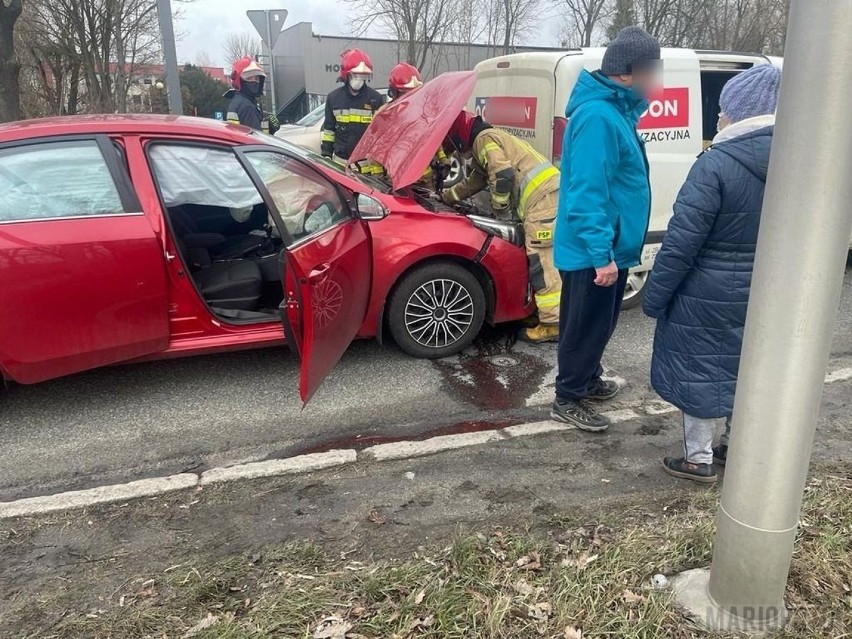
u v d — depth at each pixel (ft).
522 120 16.75
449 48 56.13
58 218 10.97
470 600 7.17
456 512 9.11
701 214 8.13
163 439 11.46
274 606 7.19
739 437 6.27
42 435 11.63
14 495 9.93
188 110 92.22
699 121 16.78
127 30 50.80
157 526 8.98
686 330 8.90
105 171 11.39
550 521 8.81
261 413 12.33
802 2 5.09
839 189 5.34
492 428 11.66
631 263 10.96
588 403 12.10
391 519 8.98
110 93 49.65
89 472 10.52
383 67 66.49
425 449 10.77
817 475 9.47
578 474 10.05
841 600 7.06
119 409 12.50
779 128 5.45
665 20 56.49
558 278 14.71
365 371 14.06
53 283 10.86
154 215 11.57
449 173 16.83
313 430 11.71
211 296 12.99
